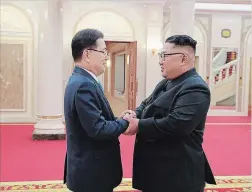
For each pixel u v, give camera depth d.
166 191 2.38
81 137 2.32
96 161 2.32
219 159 6.39
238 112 13.24
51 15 7.85
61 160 6.17
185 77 2.36
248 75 13.15
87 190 2.33
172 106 2.31
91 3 10.89
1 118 10.66
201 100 2.24
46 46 7.94
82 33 2.35
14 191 4.55
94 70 2.36
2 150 6.86
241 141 8.12
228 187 4.74
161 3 10.85
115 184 2.43
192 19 7.54
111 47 16.33
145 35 11.20
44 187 4.73
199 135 2.42
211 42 12.92
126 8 11.09
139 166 2.49
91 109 2.19
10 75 10.68
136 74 11.24
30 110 10.81
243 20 13.00
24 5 10.56
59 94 8.06
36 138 7.89
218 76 13.09
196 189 2.39
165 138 2.38
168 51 2.36
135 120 2.31
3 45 10.59
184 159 2.35
